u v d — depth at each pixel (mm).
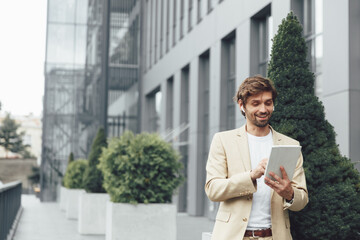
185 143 19297
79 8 27734
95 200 11734
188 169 18641
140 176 8227
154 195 8305
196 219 16422
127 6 27781
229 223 3160
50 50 27516
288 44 4645
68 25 27703
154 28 25062
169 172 8445
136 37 27609
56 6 27734
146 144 8250
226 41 15773
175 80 20766
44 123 27250
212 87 16406
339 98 8789
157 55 24172
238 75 14141
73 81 27531
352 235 4258
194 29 18391
